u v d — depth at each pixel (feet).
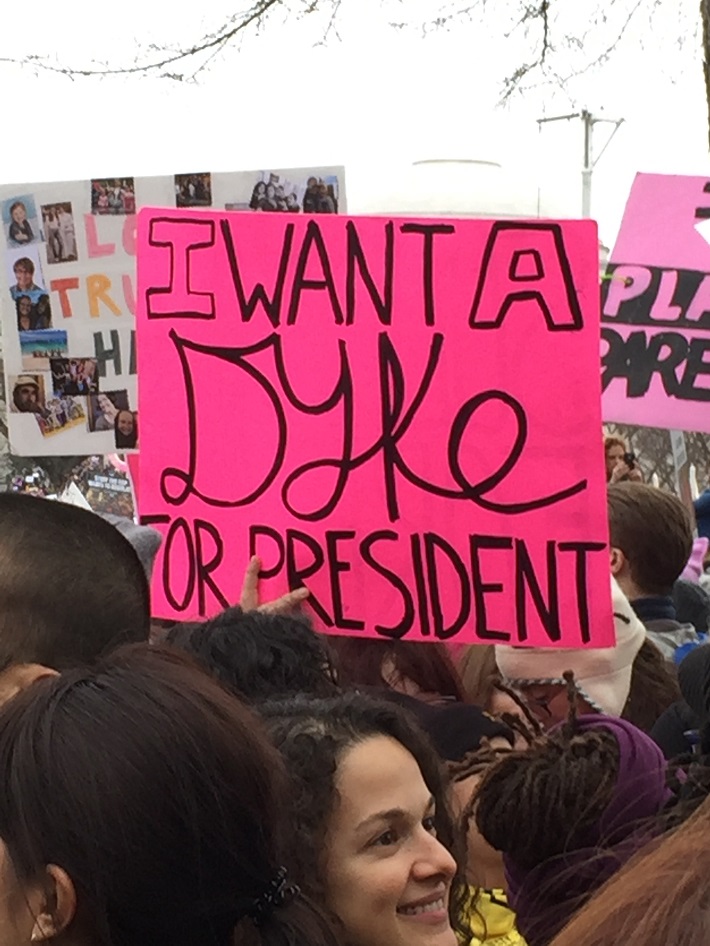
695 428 12.10
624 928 2.56
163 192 13.60
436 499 8.34
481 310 8.22
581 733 6.58
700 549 17.97
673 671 9.94
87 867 3.82
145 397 9.15
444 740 7.38
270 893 4.18
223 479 8.92
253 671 6.56
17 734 4.00
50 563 5.99
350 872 5.29
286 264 8.71
